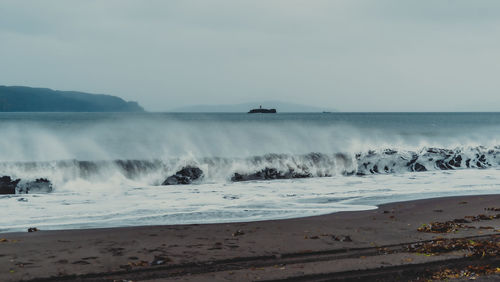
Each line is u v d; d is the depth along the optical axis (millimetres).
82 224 9125
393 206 11469
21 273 5543
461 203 11828
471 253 6617
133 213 10367
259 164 18688
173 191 13984
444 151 22406
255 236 7863
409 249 6879
